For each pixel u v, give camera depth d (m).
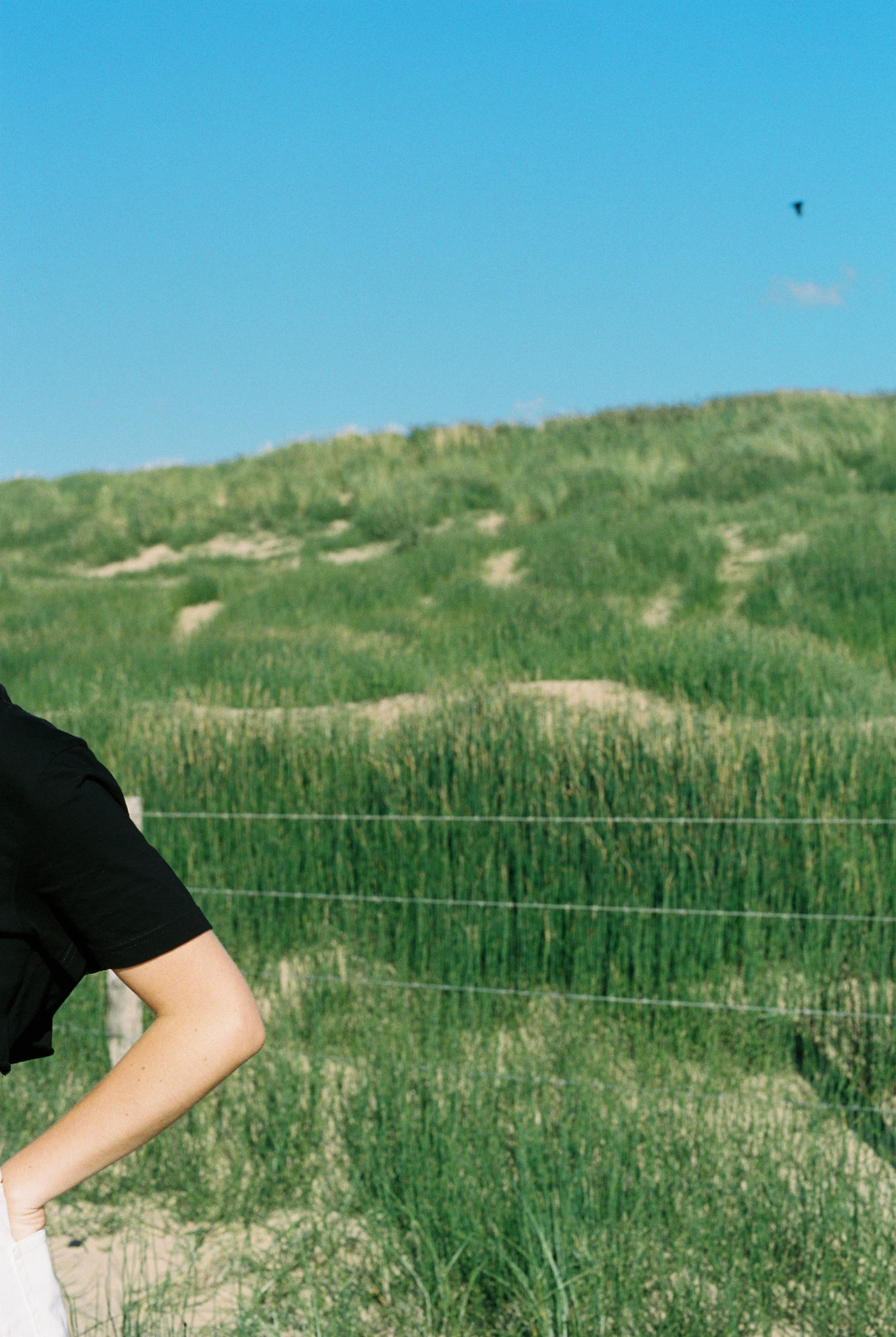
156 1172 3.21
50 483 29.17
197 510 22.84
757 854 4.32
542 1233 2.53
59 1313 1.11
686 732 5.09
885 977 3.91
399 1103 3.20
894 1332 2.45
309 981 4.21
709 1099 3.29
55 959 1.15
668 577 13.27
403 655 10.22
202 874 4.93
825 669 8.34
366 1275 2.73
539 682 8.80
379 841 4.74
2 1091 3.53
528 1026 4.02
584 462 20.75
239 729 5.98
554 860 4.32
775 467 17.45
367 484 22.20
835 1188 2.81
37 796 1.10
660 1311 2.53
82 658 11.31
